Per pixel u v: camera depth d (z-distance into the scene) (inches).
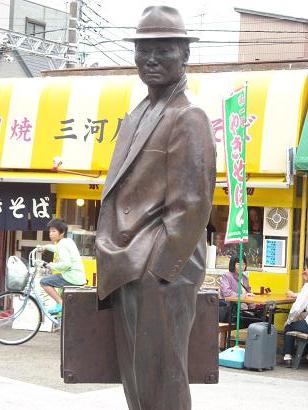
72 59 893.2
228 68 486.3
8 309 441.4
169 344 143.1
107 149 468.4
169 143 144.9
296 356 379.6
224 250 463.5
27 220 505.0
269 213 445.7
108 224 150.6
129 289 144.8
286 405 287.1
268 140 420.5
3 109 504.4
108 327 157.9
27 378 326.3
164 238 141.4
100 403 278.5
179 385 144.6
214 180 144.6
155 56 147.7
